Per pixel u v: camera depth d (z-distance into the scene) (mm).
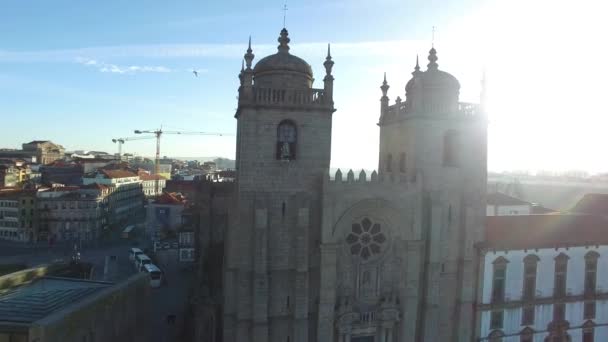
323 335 45438
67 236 146250
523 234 54844
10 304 43062
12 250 130125
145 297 55531
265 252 43781
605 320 56250
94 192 155250
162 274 94438
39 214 144375
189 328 61156
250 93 43906
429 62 50875
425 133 49156
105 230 160250
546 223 58719
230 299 44969
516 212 91938
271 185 45000
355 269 47312
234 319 45062
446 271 50375
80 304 39688
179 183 180375
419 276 48844
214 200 57750
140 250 117750
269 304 44969
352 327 46656
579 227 58188
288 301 45625
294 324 44812
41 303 43281
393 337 48219
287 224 45500
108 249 134250
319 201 46375
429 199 49125
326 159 46531
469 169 51156
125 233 151750
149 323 57469
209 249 56719
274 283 45188
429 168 49438
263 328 43719
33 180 197750
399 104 53344
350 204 46281
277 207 45188
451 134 51344
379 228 48188
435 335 48906
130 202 192625
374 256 47938
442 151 49969
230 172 103875
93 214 150125
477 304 50906
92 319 41219
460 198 50844
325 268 45344
